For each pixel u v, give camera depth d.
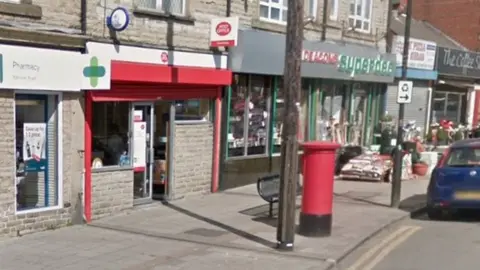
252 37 10.79
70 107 7.74
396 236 7.99
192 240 7.09
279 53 11.62
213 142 10.78
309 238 7.34
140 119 9.24
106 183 8.45
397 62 16.70
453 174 8.84
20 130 7.39
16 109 7.30
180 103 10.06
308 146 7.39
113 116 8.73
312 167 7.41
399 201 10.08
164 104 9.80
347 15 14.83
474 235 8.06
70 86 7.49
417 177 14.27
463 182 8.76
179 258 6.28
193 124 10.23
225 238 7.23
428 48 18.16
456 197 8.77
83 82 7.64
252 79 11.86
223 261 6.19
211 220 8.35
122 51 8.34
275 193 8.64
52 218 7.62
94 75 7.68
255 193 10.84
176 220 8.32
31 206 7.60
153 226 7.89
